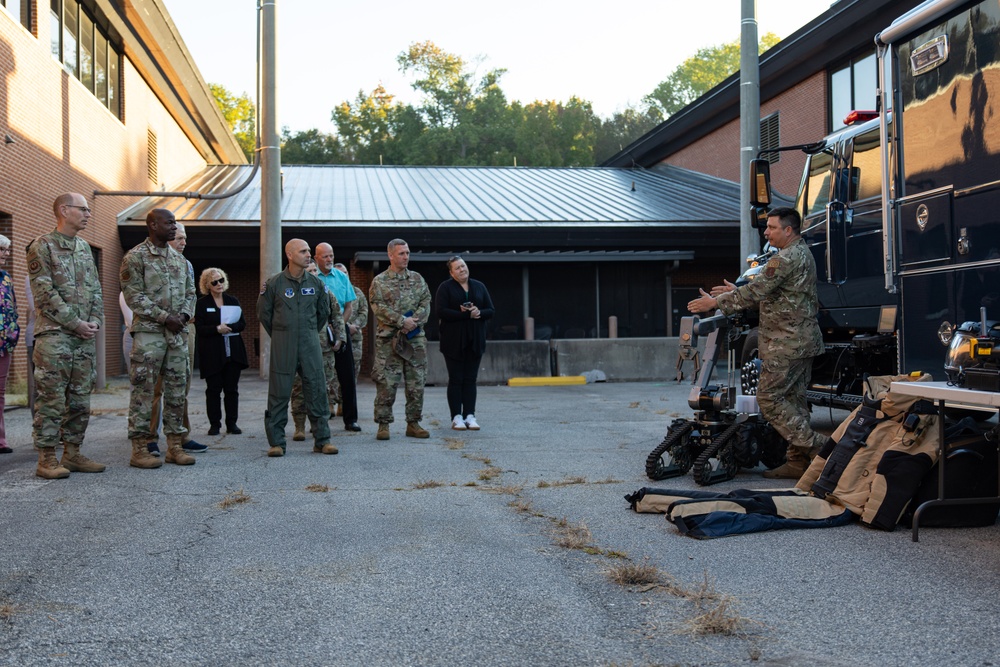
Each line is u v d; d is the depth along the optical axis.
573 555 4.29
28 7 15.44
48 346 6.39
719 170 28.31
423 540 4.59
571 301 21.02
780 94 24.23
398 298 8.53
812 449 6.25
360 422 10.25
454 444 8.05
